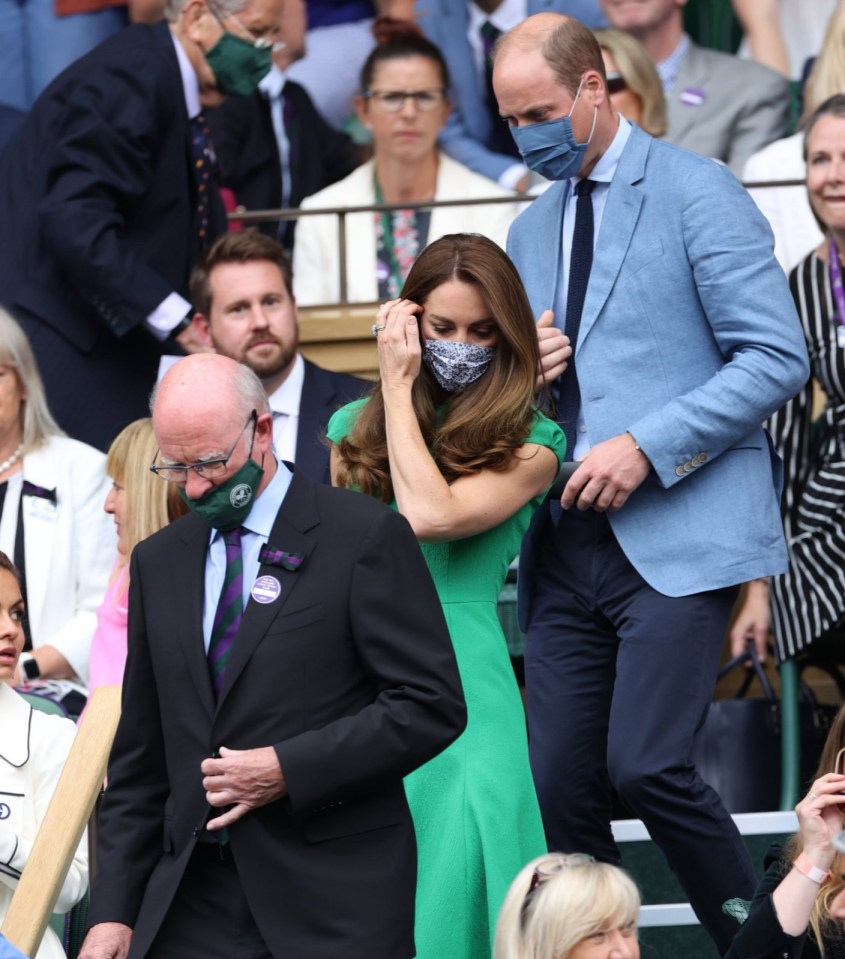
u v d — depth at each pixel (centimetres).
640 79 2403
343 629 1191
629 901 1099
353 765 1157
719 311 1483
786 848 1303
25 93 2653
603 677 1565
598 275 1513
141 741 1243
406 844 1205
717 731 1989
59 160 2175
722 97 2675
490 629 1395
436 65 2572
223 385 1190
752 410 1457
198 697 1195
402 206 2394
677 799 1454
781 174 2619
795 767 1922
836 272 1992
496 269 1361
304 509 1216
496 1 2658
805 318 1997
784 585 1966
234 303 2045
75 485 2038
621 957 1094
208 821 1188
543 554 1582
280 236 2584
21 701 1480
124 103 2178
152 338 2206
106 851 1238
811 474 1994
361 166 2659
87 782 1374
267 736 1179
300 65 2661
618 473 1453
